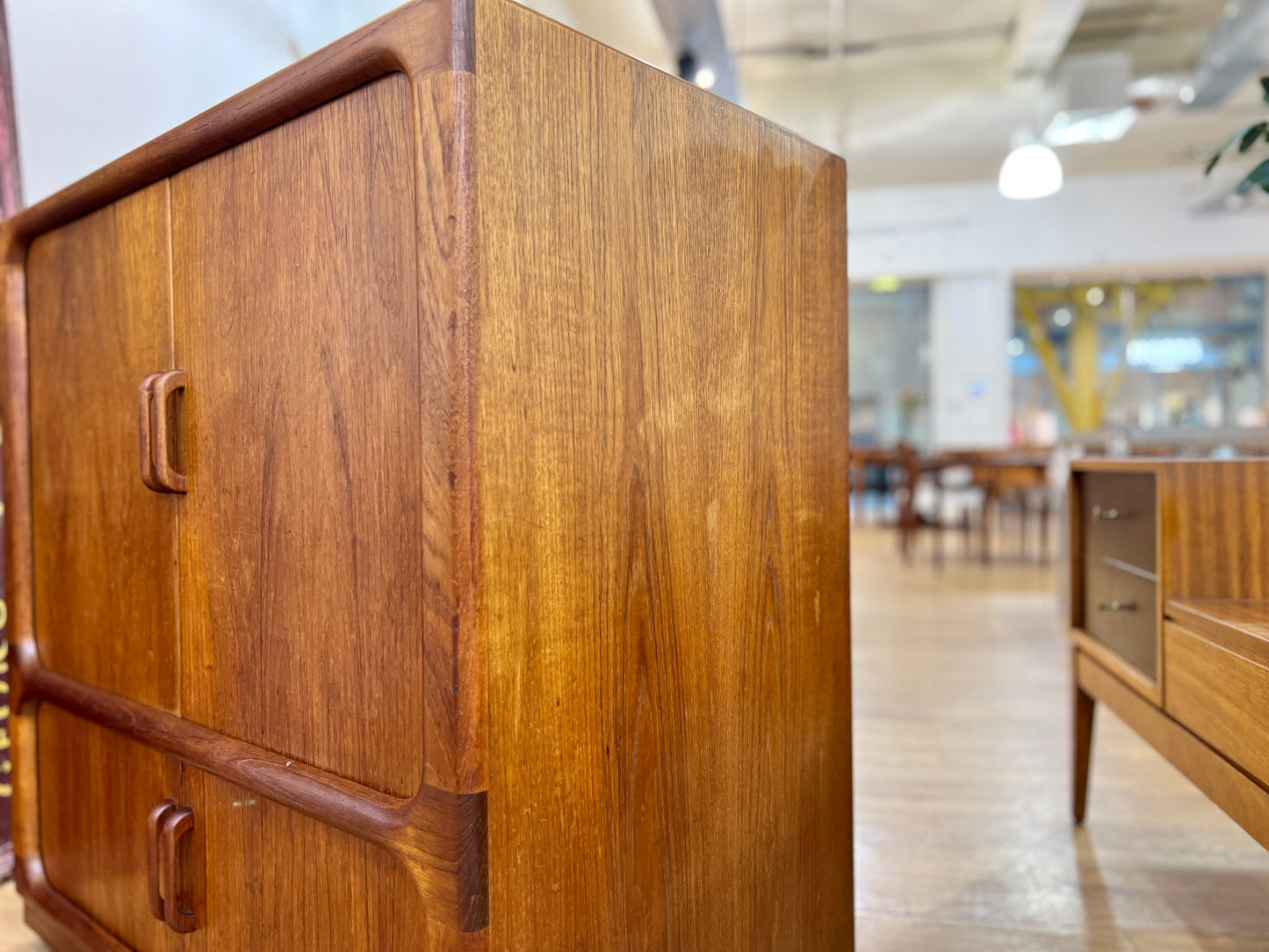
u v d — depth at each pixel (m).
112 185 1.13
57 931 1.34
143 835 1.17
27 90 1.88
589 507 0.82
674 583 0.91
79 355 1.26
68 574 1.31
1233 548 1.33
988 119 8.41
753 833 1.02
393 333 0.80
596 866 0.83
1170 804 1.94
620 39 5.89
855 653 3.48
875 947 1.37
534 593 0.77
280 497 0.93
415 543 0.79
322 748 0.90
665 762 0.90
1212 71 6.81
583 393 0.81
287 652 0.93
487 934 0.73
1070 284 11.96
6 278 1.37
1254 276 11.42
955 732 2.46
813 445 1.12
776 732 1.06
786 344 1.07
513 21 0.74
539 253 0.77
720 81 5.93
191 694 1.07
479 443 0.72
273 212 0.92
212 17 2.36
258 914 0.99
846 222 1.17
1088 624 1.79
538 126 0.77
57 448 1.32
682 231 0.92
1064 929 1.42
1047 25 6.57
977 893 1.54
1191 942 1.38
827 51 7.79
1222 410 11.95
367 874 0.86
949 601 4.73
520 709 0.76
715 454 0.96
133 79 2.13
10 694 1.40
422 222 0.73
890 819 1.87
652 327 0.88
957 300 10.48
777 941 1.06
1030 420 12.41
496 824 0.74
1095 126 7.33
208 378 1.02
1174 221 9.91
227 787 1.03
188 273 1.05
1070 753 2.29
